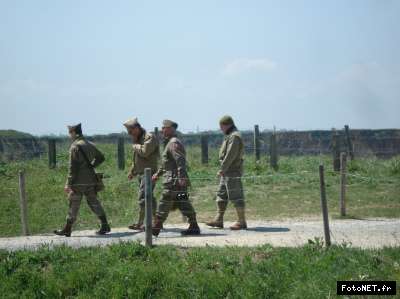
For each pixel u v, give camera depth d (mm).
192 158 35375
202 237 16109
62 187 26625
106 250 14508
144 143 17328
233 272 12844
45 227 19578
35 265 13844
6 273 13625
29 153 38062
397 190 24734
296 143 37250
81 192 16953
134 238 16172
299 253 13617
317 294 11984
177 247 14461
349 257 13133
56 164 34562
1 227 19516
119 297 12625
